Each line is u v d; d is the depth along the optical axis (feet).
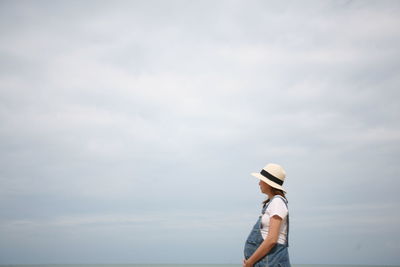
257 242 17.60
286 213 17.30
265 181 18.08
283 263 17.08
